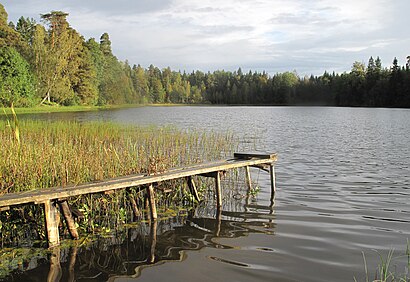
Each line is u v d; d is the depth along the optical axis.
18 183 9.03
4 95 50.31
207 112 75.94
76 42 67.62
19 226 8.41
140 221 9.42
